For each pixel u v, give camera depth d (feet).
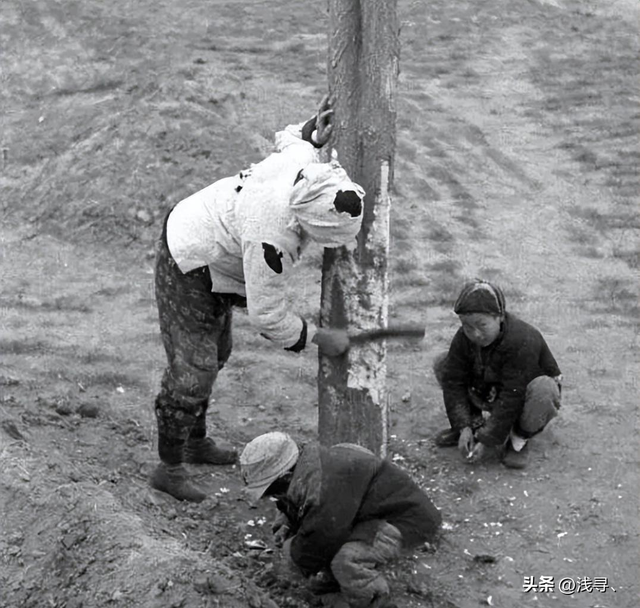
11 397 20.22
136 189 32.17
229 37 46.39
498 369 18.72
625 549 16.71
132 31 44.06
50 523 14.89
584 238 32.14
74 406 20.51
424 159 37.65
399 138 39.22
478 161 38.06
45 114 37.45
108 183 32.50
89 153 33.88
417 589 15.64
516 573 16.17
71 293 27.61
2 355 23.49
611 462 19.29
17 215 32.35
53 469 16.35
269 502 17.80
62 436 18.90
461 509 17.90
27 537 14.73
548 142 40.32
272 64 43.60
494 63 48.60
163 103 36.22
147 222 31.30
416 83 45.52
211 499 17.69
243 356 23.93
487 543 16.90
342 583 14.08
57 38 43.39
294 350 15.92
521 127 41.65
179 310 16.19
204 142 34.09
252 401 21.79
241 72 41.93
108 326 25.59
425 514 14.56
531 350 18.43
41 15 45.21
